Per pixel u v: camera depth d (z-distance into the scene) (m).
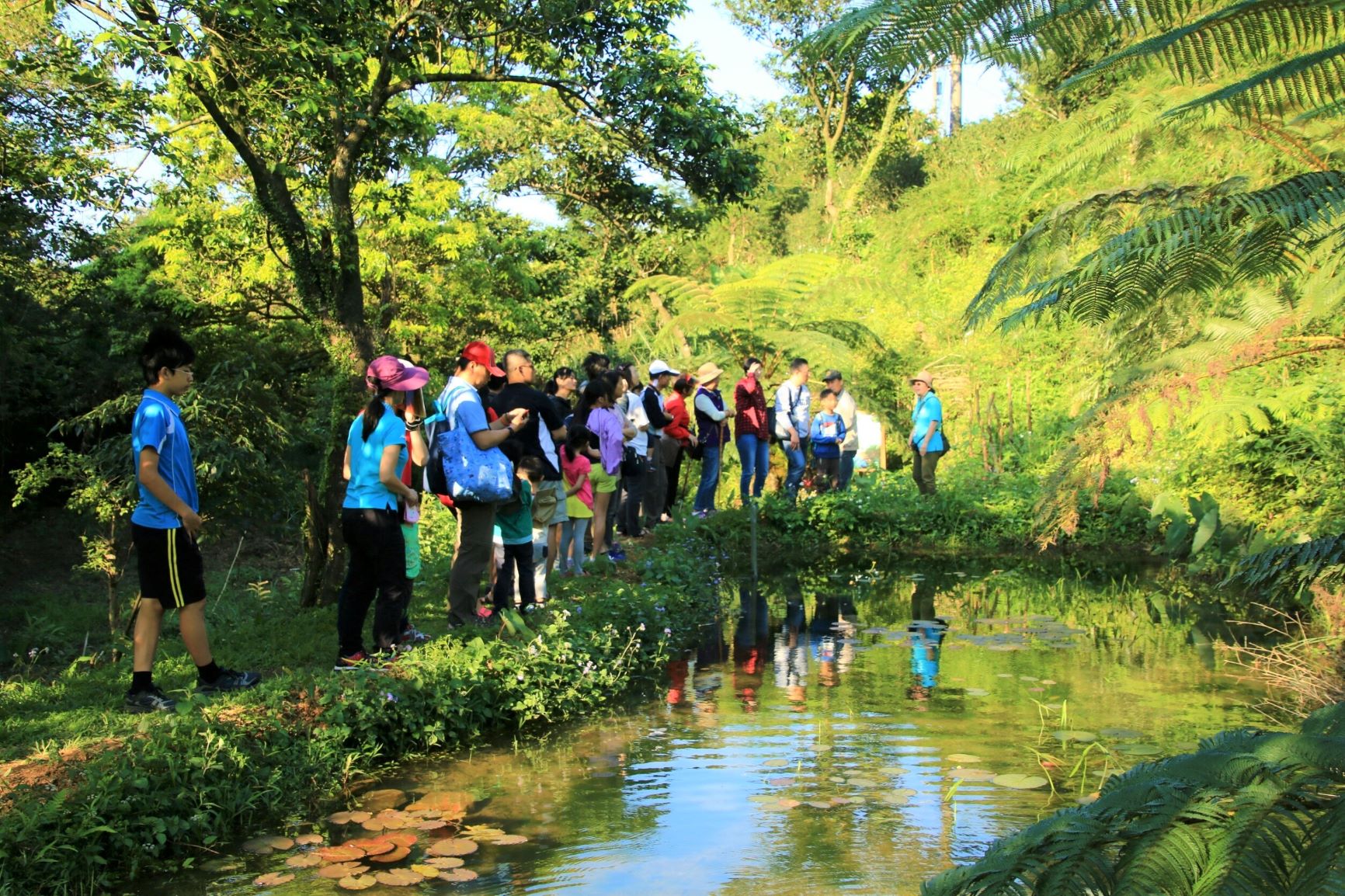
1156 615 8.74
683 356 17.17
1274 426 9.99
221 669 5.64
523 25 9.16
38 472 8.10
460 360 6.97
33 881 3.71
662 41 10.06
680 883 3.69
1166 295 2.60
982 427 16.41
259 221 12.90
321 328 8.24
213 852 4.13
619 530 11.68
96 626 8.52
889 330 20.58
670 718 5.93
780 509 12.91
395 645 6.15
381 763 5.23
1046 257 3.16
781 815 4.35
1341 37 1.83
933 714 5.87
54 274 11.57
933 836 4.10
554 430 7.77
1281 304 3.05
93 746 4.54
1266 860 0.97
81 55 7.14
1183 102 3.14
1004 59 1.69
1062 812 1.18
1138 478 12.14
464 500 6.80
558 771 5.04
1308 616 8.09
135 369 13.05
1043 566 11.44
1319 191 2.14
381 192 16.58
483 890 3.68
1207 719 5.63
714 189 10.96
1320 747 1.08
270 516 8.90
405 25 8.72
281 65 7.46
